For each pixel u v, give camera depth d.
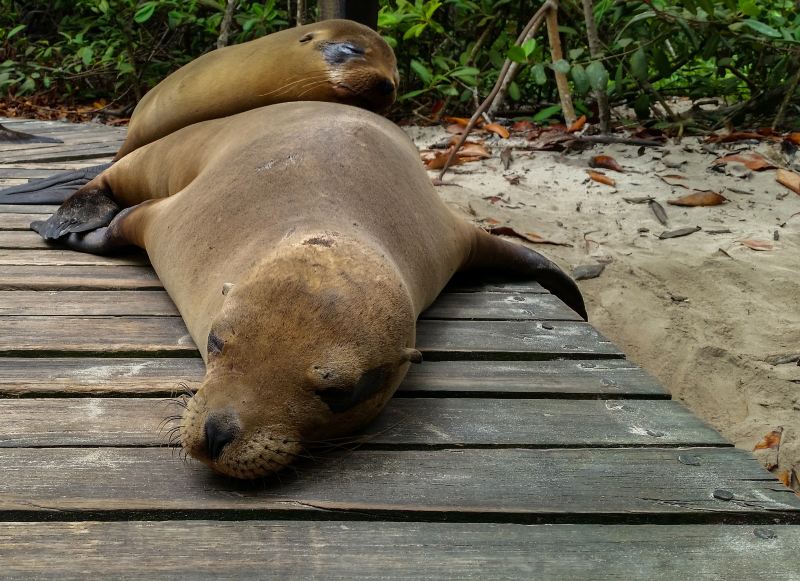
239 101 1.56
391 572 0.64
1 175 1.88
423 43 2.97
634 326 1.48
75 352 0.98
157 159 1.42
